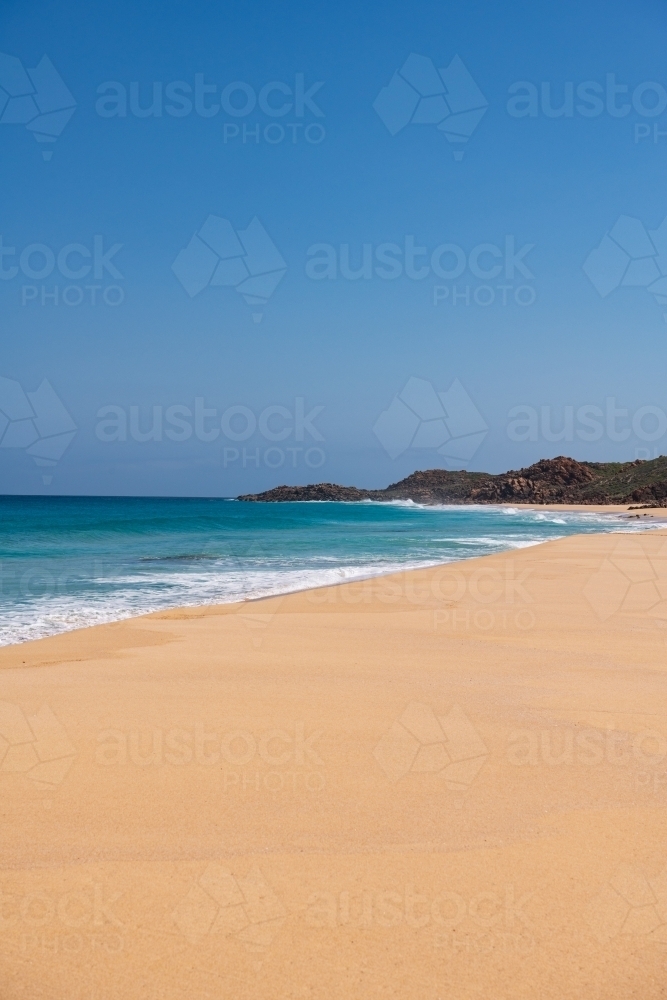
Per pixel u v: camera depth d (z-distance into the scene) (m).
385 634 8.91
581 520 52.47
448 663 7.27
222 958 2.58
